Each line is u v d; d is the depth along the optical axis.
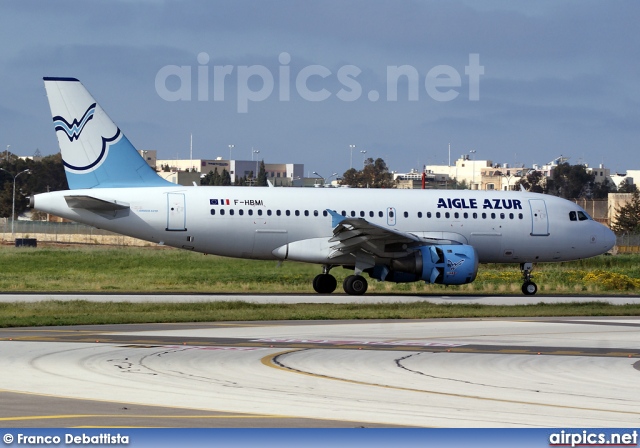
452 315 101.38
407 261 129.00
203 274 179.62
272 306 107.38
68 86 127.69
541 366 64.81
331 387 54.34
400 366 63.41
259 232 130.50
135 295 123.19
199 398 49.84
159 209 127.69
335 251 130.38
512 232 139.50
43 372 57.44
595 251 144.12
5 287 137.75
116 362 62.19
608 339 81.12
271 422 44.25
